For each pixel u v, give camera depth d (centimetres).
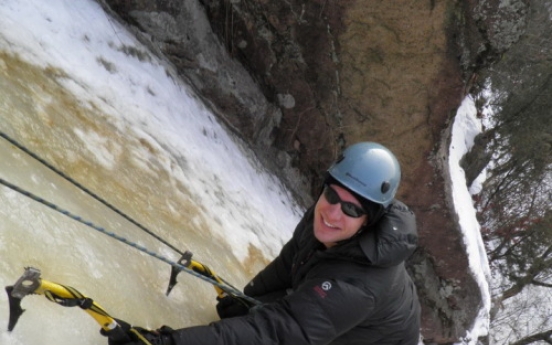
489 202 1531
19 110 300
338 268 226
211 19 554
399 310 240
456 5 552
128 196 335
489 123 1366
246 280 400
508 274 1602
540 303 1675
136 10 486
